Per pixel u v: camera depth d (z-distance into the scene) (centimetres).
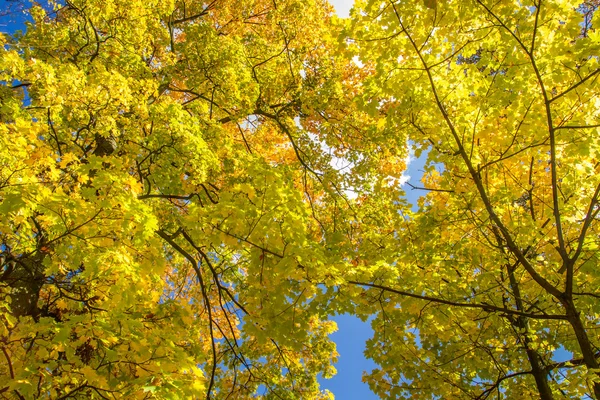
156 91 475
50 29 489
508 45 329
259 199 291
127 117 449
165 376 252
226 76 579
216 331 734
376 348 471
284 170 509
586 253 394
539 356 476
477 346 473
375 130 608
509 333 499
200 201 530
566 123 355
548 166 464
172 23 809
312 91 727
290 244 294
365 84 372
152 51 638
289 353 673
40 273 350
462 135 377
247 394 578
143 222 258
